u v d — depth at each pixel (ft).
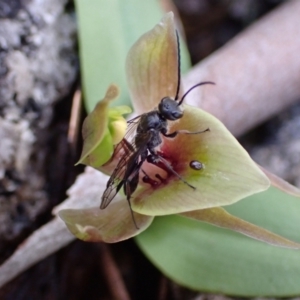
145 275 0.34
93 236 0.25
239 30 0.42
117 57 0.31
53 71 0.32
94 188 0.30
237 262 0.28
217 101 0.31
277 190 0.28
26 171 0.31
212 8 0.42
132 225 0.26
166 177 0.26
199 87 0.31
